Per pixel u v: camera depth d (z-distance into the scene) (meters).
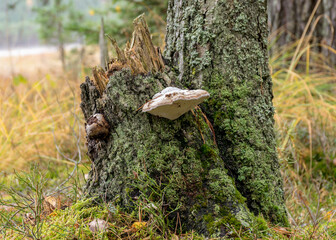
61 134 2.68
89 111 1.79
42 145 2.75
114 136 1.74
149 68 1.75
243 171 1.76
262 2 1.80
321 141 2.51
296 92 2.60
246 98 1.77
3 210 1.88
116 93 1.71
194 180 1.70
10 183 2.23
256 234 1.63
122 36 3.46
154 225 1.67
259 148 1.77
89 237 1.63
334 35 3.23
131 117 1.71
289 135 2.27
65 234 1.63
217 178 1.70
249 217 1.68
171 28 1.85
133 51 1.75
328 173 2.38
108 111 1.73
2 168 2.50
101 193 1.76
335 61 3.23
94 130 1.72
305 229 1.78
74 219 1.68
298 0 3.29
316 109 2.62
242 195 1.77
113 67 1.75
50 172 2.38
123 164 1.73
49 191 2.02
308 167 2.42
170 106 1.62
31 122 2.78
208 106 1.77
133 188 1.72
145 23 1.76
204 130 1.74
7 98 3.18
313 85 2.79
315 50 3.31
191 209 1.69
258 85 1.79
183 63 1.80
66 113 2.85
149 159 1.70
